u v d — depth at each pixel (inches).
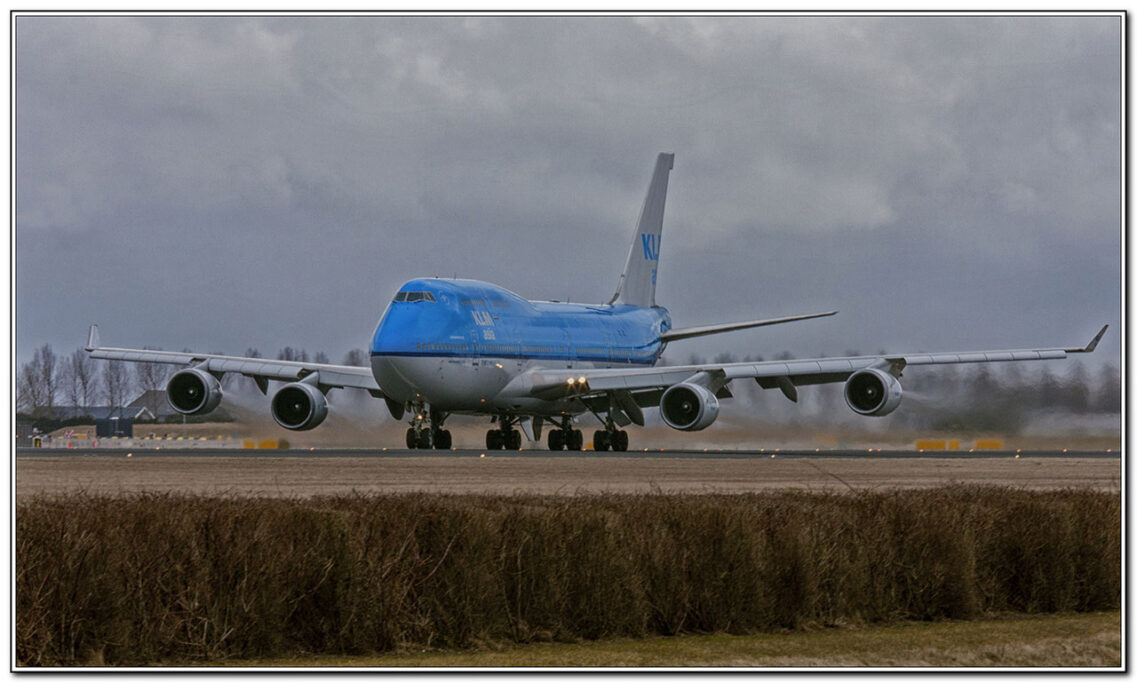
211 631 2677.2
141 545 2704.2
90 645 2630.4
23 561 2618.1
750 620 3014.3
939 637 3019.2
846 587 3144.7
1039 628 3157.0
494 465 6314.0
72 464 6156.5
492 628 2822.3
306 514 2874.0
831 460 7288.4
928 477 5757.9
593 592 2893.7
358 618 2736.2
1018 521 3474.4
